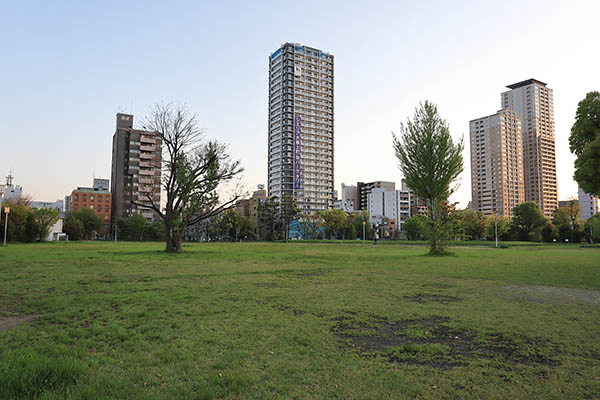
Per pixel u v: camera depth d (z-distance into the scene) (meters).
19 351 5.42
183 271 17.44
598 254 32.50
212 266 20.17
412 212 170.38
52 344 5.85
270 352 5.60
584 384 4.50
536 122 174.75
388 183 189.12
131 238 113.25
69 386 4.22
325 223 110.88
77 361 4.95
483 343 6.19
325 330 6.88
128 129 123.50
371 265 21.20
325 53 157.12
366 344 6.11
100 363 5.08
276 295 10.70
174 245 34.47
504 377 4.75
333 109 157.88
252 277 15.19
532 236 95.19
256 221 142.38
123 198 121.38
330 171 154.38
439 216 31.69
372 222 146.62
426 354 5.61
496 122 162.75
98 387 4.21
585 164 20.81
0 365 4.71
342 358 5.38
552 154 176.75
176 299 9.97
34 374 4.37
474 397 4.16
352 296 10.58
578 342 6.18
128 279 14.25
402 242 79.69
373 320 7.72
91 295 10.46
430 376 4.74
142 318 7.74
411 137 32.47
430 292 11.34
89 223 109.44
